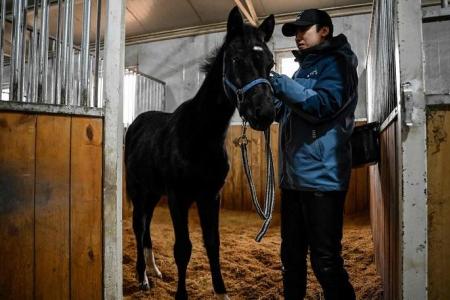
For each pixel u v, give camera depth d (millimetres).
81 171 1061
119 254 1162
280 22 4703
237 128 4441
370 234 2912
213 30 5090
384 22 1450
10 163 914
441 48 3773
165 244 2793
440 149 851
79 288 1064
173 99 5359
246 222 3752
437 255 856
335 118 1131
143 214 2068
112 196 1133
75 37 4973
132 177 2119
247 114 1270
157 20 5043
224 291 1634
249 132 4375
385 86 1422
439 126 849
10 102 905
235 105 1382
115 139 1134
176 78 5340
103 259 1121
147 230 2156
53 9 3906
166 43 5402
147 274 2072
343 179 1147
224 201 4520
